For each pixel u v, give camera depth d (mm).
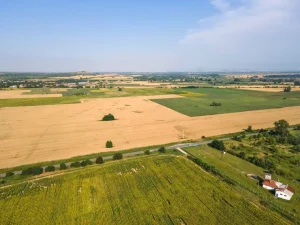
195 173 60531
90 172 60375
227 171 62219
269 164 65125
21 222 41219
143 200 48375
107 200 48375
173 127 105312
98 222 41656
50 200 48000
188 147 80625
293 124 110938
